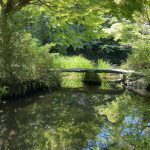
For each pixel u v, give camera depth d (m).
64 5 9.54
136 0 7.16
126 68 14.09
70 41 10.59
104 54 21.08
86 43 20.64
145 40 13.45
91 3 8.12
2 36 9.75
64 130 7.80
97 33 10.14
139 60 13.51
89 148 6.58
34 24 18.67
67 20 10.26
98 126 7.99
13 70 10.03
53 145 6.79
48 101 10.46
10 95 10.16
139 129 7.07
